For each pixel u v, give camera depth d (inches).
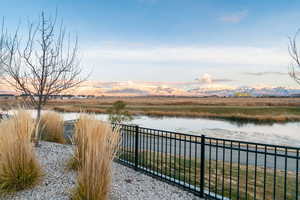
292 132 646.5
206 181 191.5
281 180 202.2
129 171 186.1
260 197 158.7
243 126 816.9
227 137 542.9
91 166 109.6
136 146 191.5
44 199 115.8
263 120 1022.4
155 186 153.5
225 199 133.6
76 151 158.7
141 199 128.6
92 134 119.6
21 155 127.9
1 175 125.4
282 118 1039.0
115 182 154.0
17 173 125.6
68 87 281.9
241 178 205.2
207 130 682.8
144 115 1290.6
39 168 138.1
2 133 135.5
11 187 123.6
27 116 145.5
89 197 105.3
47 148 223.5
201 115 1266.0
